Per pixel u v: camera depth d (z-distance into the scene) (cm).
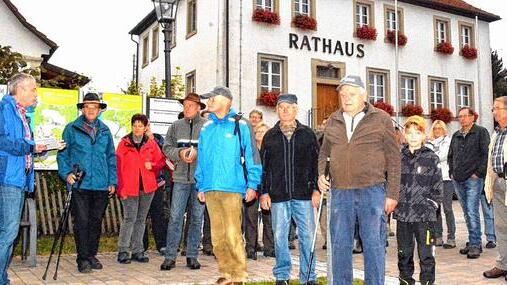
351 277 485
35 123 922
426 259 568
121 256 748
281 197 570
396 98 2356
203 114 791
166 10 1027
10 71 1051
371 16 2344
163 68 2577
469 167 799
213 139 576
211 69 2061
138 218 766
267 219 808
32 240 716
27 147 554
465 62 2642
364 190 475
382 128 477
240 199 576
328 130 500
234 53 1992
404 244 581
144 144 754
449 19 2606
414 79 2470
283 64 2088
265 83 2072
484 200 888
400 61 2411
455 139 829
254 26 2034
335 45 2219
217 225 575
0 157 545
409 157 582
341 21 2245
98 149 685
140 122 751
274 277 641
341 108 507
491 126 2709
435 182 573
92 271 680
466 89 2656
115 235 1029
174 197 694
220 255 577
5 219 546
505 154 634
